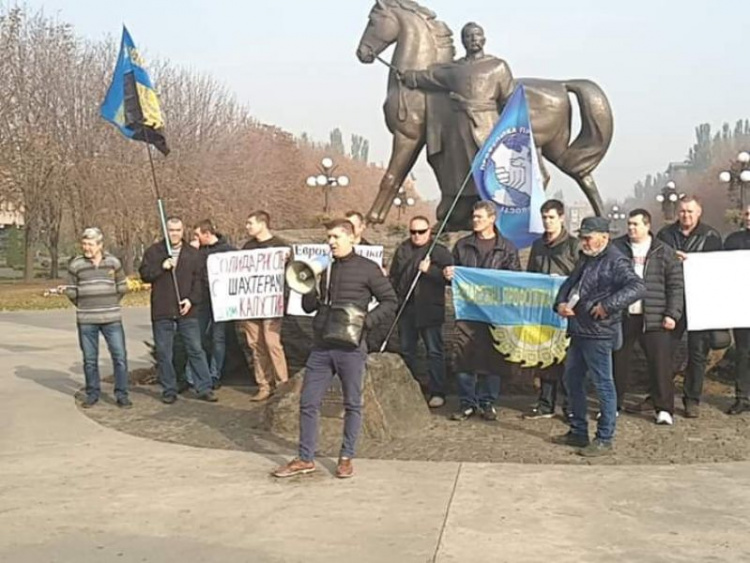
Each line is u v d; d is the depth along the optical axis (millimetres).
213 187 45844
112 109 10891
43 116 39219
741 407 9258
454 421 8898
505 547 5207
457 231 11836
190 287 10227
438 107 11914
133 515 5895
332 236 6930
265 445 7996
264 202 55156
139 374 12117
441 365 9516
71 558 5102
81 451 7781
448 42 12461
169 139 43938
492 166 9836
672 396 8797
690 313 8953
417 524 5641
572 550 5160
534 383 10289
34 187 38906
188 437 8359
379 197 12516
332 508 5996
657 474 6875
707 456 7539
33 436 8414
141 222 39375
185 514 5906
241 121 54219
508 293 8875
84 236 9891
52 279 44188
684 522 5691
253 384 11555
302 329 10633
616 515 5832
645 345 8844
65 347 16359
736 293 8961
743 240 9273
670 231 9461
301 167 63531
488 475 6836
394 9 12320
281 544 5293
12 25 39188
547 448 7805
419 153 12430
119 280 10062
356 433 6848
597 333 7492
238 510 5980
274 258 10117
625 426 8586
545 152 12367
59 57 40531
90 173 38812
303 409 6883
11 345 16703
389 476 6824
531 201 9758
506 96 11602
